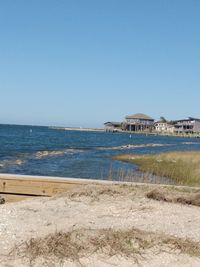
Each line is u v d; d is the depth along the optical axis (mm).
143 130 181125
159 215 6273
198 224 5898
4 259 4484
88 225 5605
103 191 7430
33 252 4609
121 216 6145
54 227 5496
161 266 4449
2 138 72688
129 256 4602
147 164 28234
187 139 131625
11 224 5582
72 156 36750
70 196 7148
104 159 33594
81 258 4508
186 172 20781
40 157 33969
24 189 7750
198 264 4547
